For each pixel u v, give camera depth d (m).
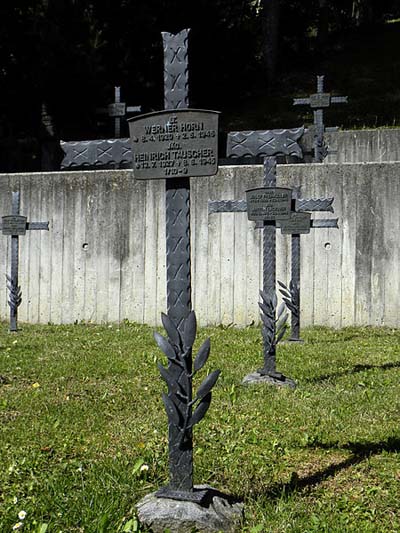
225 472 4.59
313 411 6.12
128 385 7.27
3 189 13.74
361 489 4.31
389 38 28.73
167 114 3.87
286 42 27.84
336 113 22.08
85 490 4.20
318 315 12.16
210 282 12.59
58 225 13.41
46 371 8.00
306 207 9.23
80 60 16.80
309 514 3.92
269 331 7.39
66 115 17.80
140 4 18.53
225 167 12.56
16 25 17.00
